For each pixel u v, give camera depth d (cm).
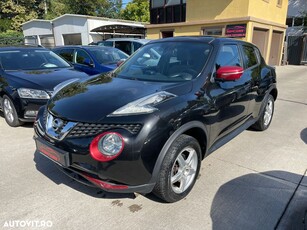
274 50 1755
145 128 226
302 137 459
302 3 2156
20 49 586
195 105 268
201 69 306
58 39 2369
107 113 237
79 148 232
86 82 328
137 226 238
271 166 350
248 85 380
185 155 275
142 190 239
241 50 395
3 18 3419
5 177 311
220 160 366
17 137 433
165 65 334
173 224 241
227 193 288
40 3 3656
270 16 1552
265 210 261
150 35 1803
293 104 715
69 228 234
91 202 269
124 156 223
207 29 1486
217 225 240
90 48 723
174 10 1662
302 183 310
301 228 237
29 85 450
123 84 299
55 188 291
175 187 268
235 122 362
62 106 263
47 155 263
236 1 1337
